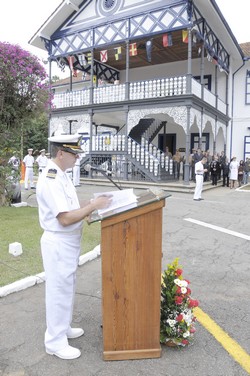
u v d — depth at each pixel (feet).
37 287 13.35
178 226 25.30
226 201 39.40
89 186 52.31
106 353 8.62
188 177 49.75
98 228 22.77
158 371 8.26
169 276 9.55
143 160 53.78
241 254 18.22
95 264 16.17
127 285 8.49
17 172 27.86
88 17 60.54
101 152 58.44
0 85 25.07
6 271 14.34
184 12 51.01
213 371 8.29
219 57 64.08
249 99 71.10
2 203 27.76
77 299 12.34
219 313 11.33
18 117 27.20
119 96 57.31
